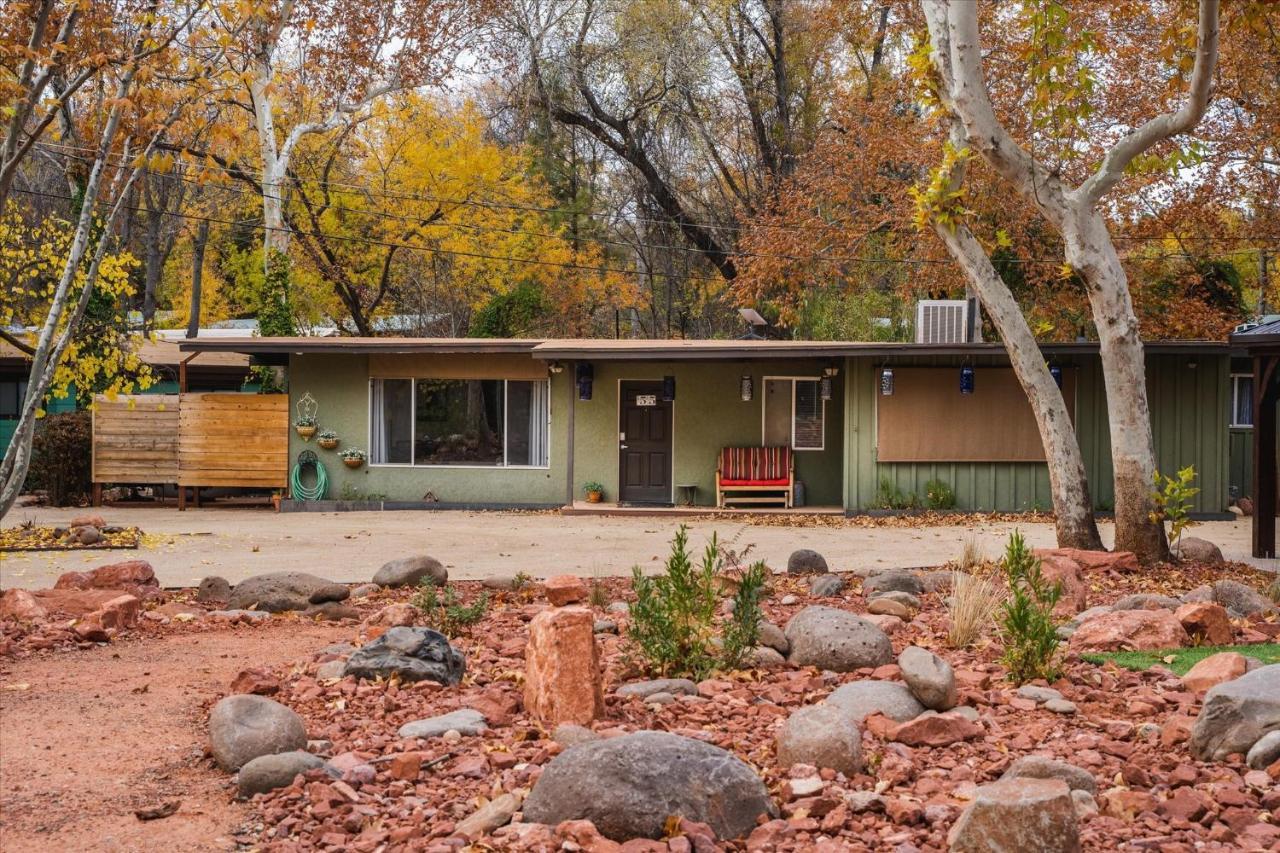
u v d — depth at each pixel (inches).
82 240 386.9
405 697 239.6
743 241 1149.7
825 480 839.1
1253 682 193.6
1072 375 788.6
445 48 1135.0
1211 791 170.1
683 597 264.8
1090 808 163.6
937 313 808.9
